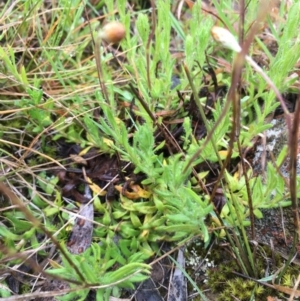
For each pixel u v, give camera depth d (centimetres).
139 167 15
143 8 22
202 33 15
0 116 18
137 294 15
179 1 21
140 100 14
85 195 17
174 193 14
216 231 15
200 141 15
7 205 16
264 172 16
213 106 18
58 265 14
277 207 15
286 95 18
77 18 18
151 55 19
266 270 15
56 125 17
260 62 19
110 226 16
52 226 16
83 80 19
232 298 15
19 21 19
